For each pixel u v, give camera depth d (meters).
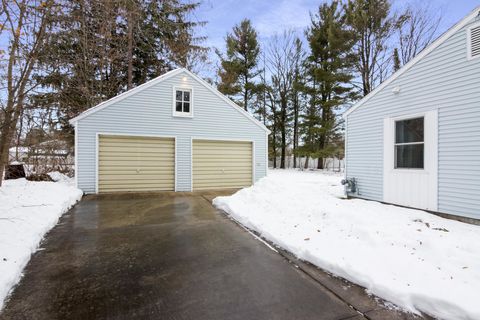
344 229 3.76
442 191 4.70
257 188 6.52
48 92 9.06
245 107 22.42
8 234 3.49
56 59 7.95
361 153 6.58
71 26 6.90
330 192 7.51
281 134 24.05
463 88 4.38
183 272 2.86
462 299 2.00
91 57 10.66
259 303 2.24
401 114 5.51
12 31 4.75
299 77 21.02
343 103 17.80
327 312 2.11
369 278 2.46
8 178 8.54
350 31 15.34
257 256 3.31
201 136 9.59
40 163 9.87
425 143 5.00
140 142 8.85
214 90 9.79
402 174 5.47
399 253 2.91
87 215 5.54
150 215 5.57
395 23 14.52
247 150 10.38
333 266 2.78
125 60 12.94
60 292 2.42
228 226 4.72
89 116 8.21
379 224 3.71
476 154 4.19
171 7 8.38
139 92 8.77
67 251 3.47
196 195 8.28
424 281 2.34
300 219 4.46
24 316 2.05
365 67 15.45
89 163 8.21
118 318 2.04
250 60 21.81
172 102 9.22
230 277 2.73
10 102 5.62
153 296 2.36
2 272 2.52
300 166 22.48
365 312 2.10
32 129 9.26
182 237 4.09
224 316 2.06
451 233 3.53
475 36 4.20
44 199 5.77
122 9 7.77
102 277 2.73
